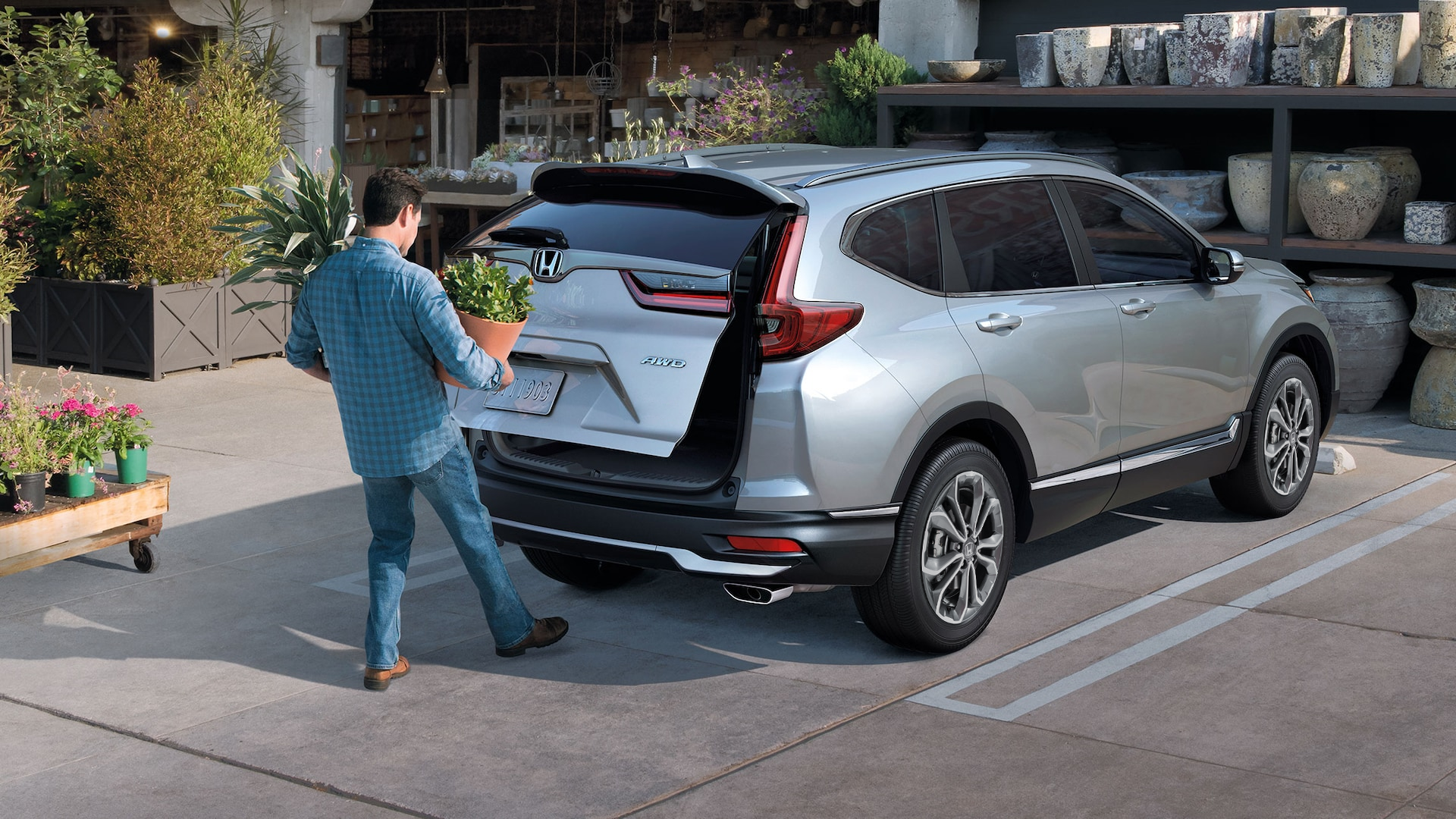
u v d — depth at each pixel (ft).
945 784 13.07
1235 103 30.17
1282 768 13.29
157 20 65.26
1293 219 30.96
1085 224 18.70
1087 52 32.22
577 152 49.32
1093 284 18.52
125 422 20.20
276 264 15.31
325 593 19.15
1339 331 29.60
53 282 34.96
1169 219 20.08
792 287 14.76
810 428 14.64
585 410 15.64
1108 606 18.16
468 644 17.16
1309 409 22.49
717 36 55.83
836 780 13.20
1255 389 21.33
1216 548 20.70
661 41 58.18
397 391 14.87
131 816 12.67
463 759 13.80
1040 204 18.13
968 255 16.78
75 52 39.27
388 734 14.43
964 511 16.56
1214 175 32.12
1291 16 29.94
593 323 15.61
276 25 45.83
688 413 14.87
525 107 53.93
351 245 15.19
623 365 15.33
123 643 17.19
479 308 14.83
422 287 14.56
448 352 14.56
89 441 19.63
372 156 49.93
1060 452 17.58
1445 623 17.21
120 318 34.24
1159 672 15.80
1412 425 29.12
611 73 59.47
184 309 34.37
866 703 15.08
